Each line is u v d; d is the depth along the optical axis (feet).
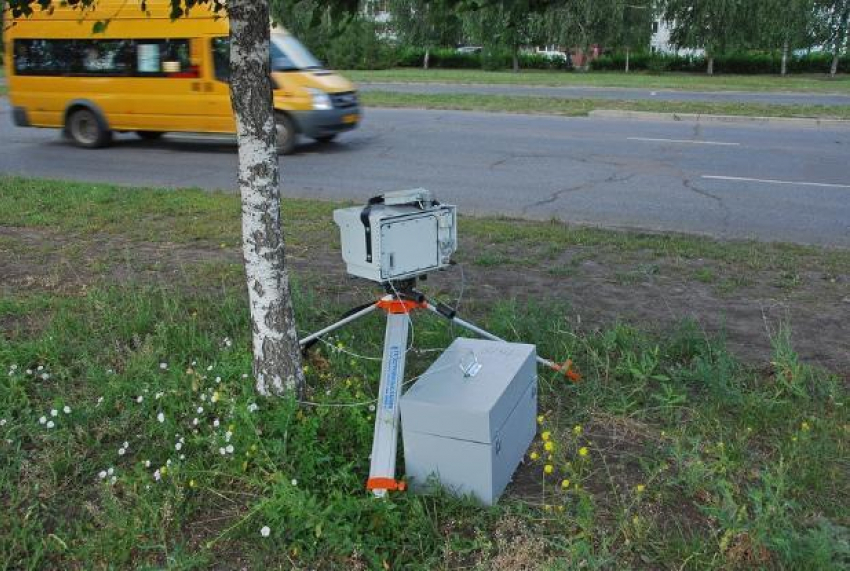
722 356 15.90
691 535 11.06
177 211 32.22
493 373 12.33
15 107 55.11
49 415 14.32
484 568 10.40
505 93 90.58
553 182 39.68
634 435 13.80
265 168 13.44
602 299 21.15
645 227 30.73
